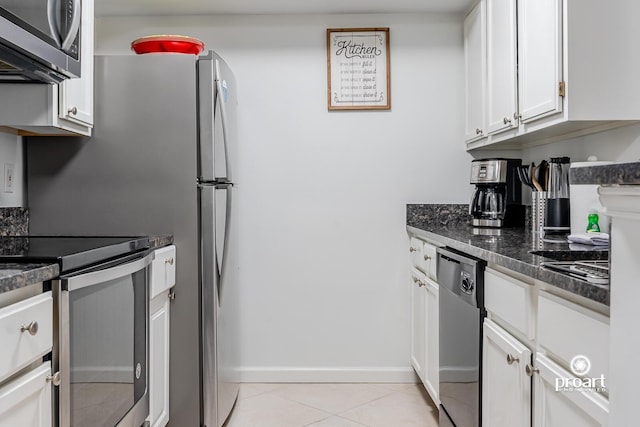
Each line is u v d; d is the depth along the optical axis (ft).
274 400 9.16
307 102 10.01
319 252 10.08
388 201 10.08
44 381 4.07
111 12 9.69
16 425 3.70
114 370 5.28
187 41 8.06
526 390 4.32
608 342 3.05
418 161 10.06
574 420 3.54
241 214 10.03
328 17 9.98
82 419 4.62
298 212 10.05
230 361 8.47
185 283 7.38
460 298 6.26
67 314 4.34
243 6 9.50
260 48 9.98
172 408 7.35
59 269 4.31
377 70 10.00
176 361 7.36
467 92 9.63
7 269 3.95
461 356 6.23
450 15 10.00
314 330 10.07
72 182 7.41
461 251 6.54
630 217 2.58
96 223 7.41
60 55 5.41
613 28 5.90
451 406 6.68
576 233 6.86
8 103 6.16
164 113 7.36
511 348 4.61
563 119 6.01
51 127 6.37
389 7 9.66
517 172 8.68
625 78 5.91
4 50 4.85
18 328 3.67
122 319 5.47
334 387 9.81
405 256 10.04
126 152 7.39
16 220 7.09
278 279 10.07
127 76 7.37
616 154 6.57
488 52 8.43
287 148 10.02
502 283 4.93
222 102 7.63
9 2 4.48
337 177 10.07
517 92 7.31
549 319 3.93
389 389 9.69
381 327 10.07
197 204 7.38
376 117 10.05
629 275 2.61
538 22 6.57
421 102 10.05
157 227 7.38
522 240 6.54
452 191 10.06
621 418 2.69
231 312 8.61
